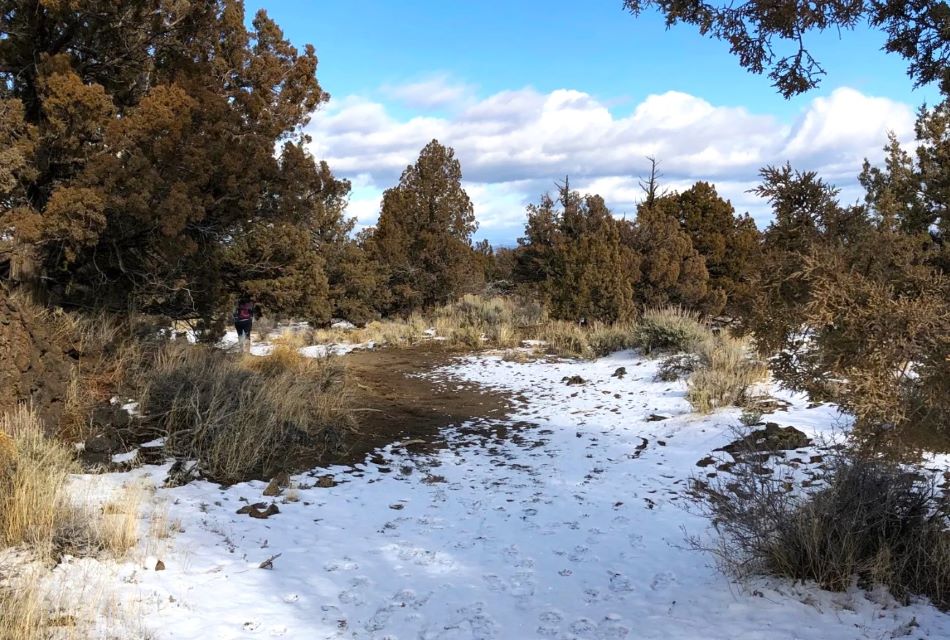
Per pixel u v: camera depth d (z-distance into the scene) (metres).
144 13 8.98
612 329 16.14
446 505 5.87
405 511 5.70
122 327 9.42
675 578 4.20
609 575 4.29
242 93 10.38
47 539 4.13
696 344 13.08
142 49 9.53
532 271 26.89
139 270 9.86
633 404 10.10
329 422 8.34
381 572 4.36
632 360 14.06
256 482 6.41
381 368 14.57
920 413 2.48
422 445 8.14
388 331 19.80
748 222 28.34
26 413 6.21
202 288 11.28
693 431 8.16
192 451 6.77
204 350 9.96
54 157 8.26
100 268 9.65
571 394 11.20
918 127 7.18
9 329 6.55
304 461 7.17
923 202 3.42
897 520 4.05
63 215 7.43
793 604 3.67
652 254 20.84
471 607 3.82
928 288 2.46
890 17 3.13
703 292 20.77
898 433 2.51
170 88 8.46
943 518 4.14
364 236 27.66
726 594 3.88
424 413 9.96
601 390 11.37
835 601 3.68
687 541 4.62
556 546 4.85
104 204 7.62
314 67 11.69
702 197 27.52
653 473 6.73
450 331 19.27
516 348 16.97
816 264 2.55
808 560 3.99
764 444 7.03
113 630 3.18
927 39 3.12
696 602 3.81
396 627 3.57
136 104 9.71
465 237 26.81
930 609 3.56
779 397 9.22
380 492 6.25
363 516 5.56
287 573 4.27
